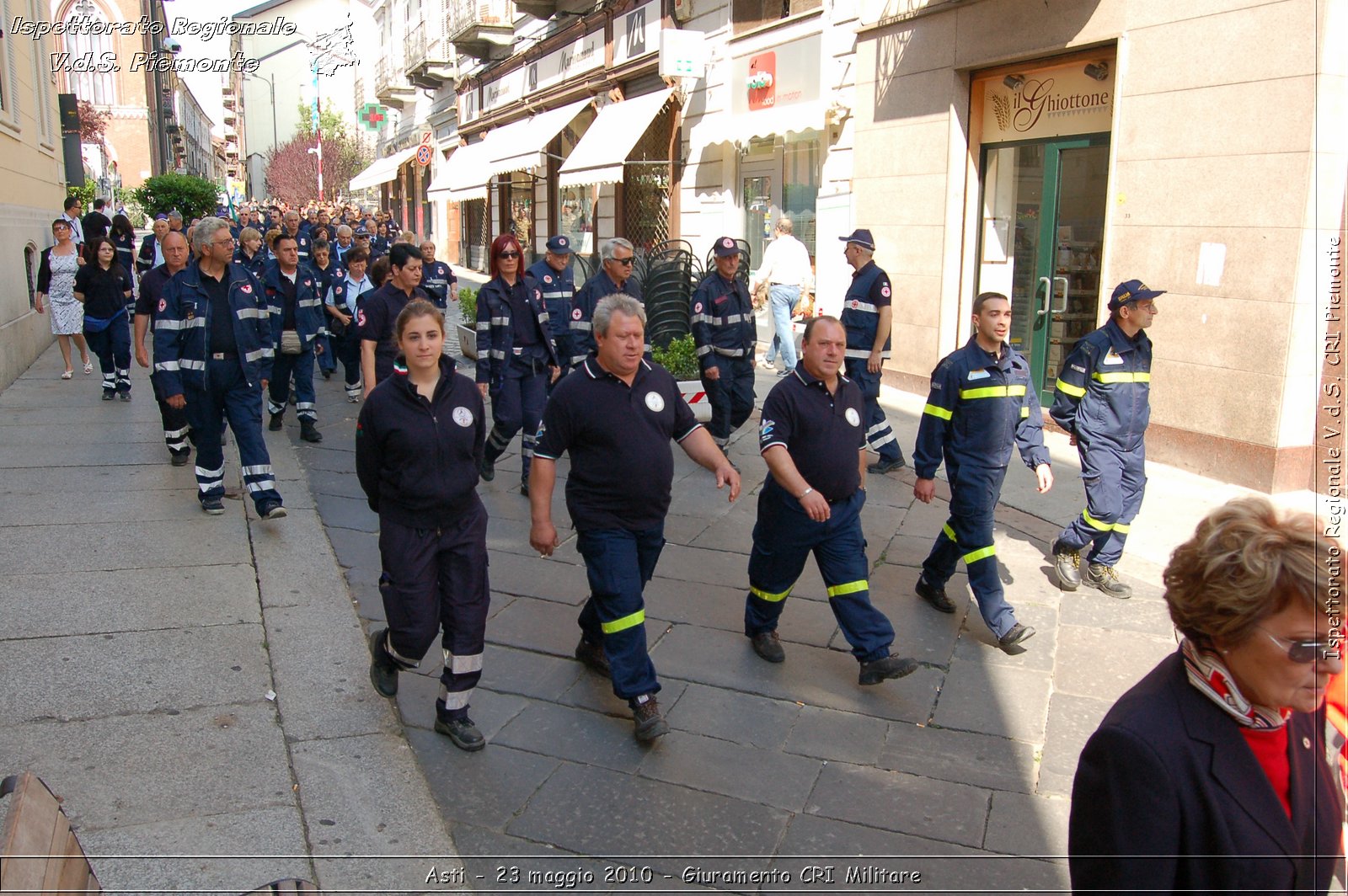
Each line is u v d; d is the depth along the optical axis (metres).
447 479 3.81
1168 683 1.75
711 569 5.91
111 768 3.59
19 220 12.59
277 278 8.77
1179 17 7.67
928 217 10.48
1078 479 7.70
